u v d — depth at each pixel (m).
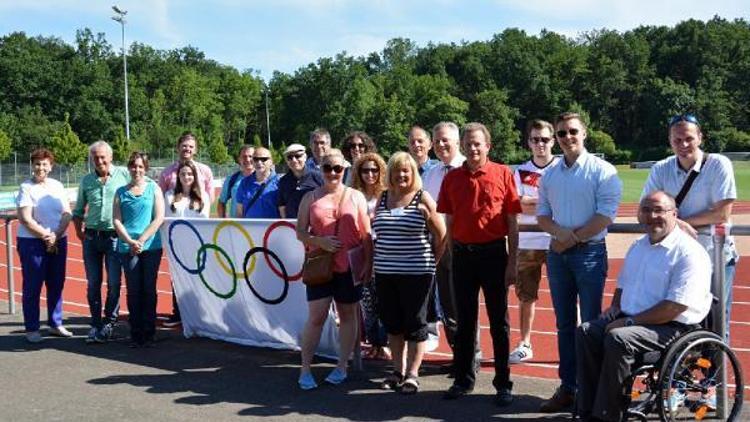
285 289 6.90
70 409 5.40
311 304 5.88
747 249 14.75
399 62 140.38
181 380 6.14
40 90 84.69
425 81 107.19
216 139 85.88
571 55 121.00
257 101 107.94
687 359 4.68
